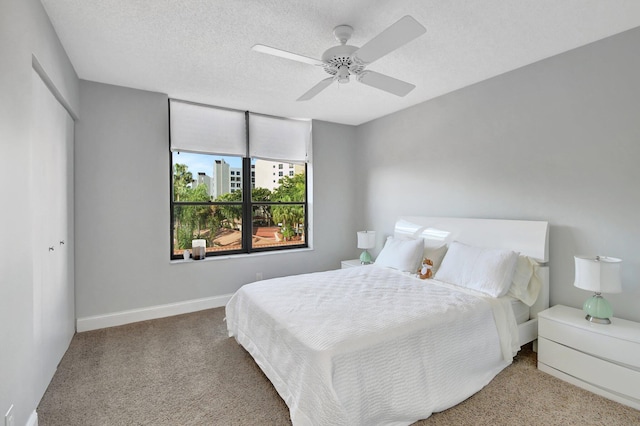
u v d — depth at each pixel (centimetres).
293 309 208
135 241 323
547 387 206
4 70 133
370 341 166
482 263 257
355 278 288
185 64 264
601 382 196
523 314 252
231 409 185
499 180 294
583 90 239
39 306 191
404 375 170
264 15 196
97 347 263
